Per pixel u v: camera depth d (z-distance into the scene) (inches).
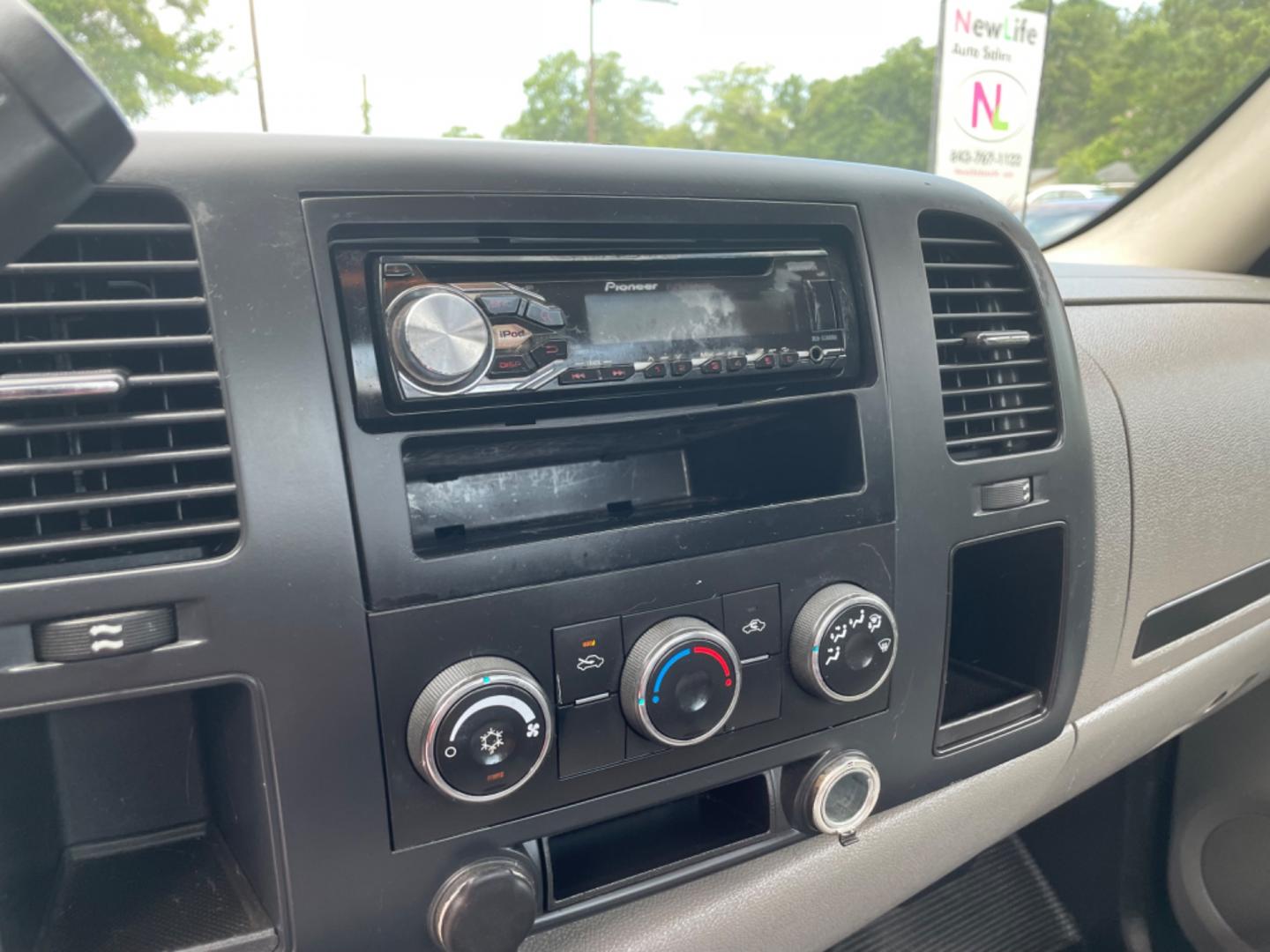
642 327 24.3
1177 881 53.3
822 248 27.4
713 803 29.8
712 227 25.3
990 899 52.2
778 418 28.8
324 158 20.6
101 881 23.6
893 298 28.5
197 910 22.6
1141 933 53.9
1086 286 48.3
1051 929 52.2
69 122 11.3
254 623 19.6
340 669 20.5
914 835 33.0
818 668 26.5
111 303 18.9
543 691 22.9
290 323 20.0
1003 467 31.2
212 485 19.5
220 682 19.6
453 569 21.5
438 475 25.9
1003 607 36.2
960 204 31.0
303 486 20.0
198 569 19.1
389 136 21.6
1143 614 41.5
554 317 23.1
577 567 23.2
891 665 28.0
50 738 23.4
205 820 25.5
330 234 20.5
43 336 19.3
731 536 25.5
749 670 26.0
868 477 27.9
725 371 25.4
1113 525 39.4
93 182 12.3
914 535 29.0
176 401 20.0
